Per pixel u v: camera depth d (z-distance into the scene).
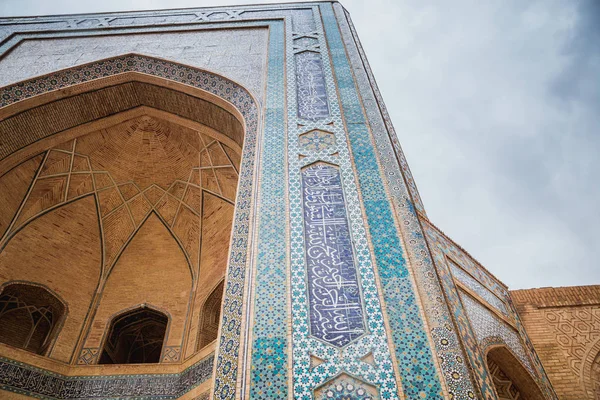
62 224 6.39
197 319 5.88
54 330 5.66
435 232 4.12
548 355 4.48
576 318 4.74
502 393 4.04
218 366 2.61
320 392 2.35
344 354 2.51
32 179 6.09
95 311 6.09
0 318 5.59
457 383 2.43
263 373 2.42
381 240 3.16
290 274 2.93
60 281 6.04
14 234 5.88
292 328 2.63
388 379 2.39
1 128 5.35
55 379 5.22
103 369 5.42
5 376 4.86
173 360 5.59
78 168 6.47
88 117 6.12
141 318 6.35
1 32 6.38
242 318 2.71
